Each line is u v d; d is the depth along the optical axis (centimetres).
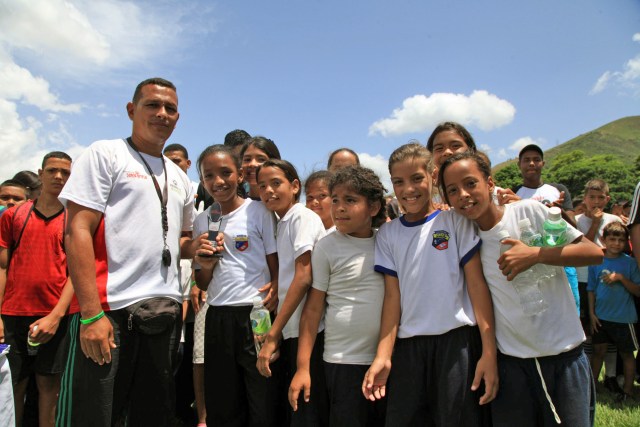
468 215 218
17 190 531
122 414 231
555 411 202
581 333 214
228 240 285
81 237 217
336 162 416
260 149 361
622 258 475
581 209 718
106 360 216
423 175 239
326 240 256
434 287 223
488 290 222
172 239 255
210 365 278
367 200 250
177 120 263
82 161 231
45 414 335
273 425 268
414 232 239
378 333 242
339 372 238
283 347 277
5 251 349
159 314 231
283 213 293
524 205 228
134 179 239
